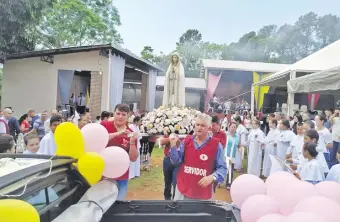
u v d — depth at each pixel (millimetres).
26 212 1681
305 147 4805
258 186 2908
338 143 7922
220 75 29891
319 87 8180
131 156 4105
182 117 7441
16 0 14734
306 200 2324
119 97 14461
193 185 3941
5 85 14211
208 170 3910
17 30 15695
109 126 4305
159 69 20266
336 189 2691
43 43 23766
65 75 14320
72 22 31062
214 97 28734
